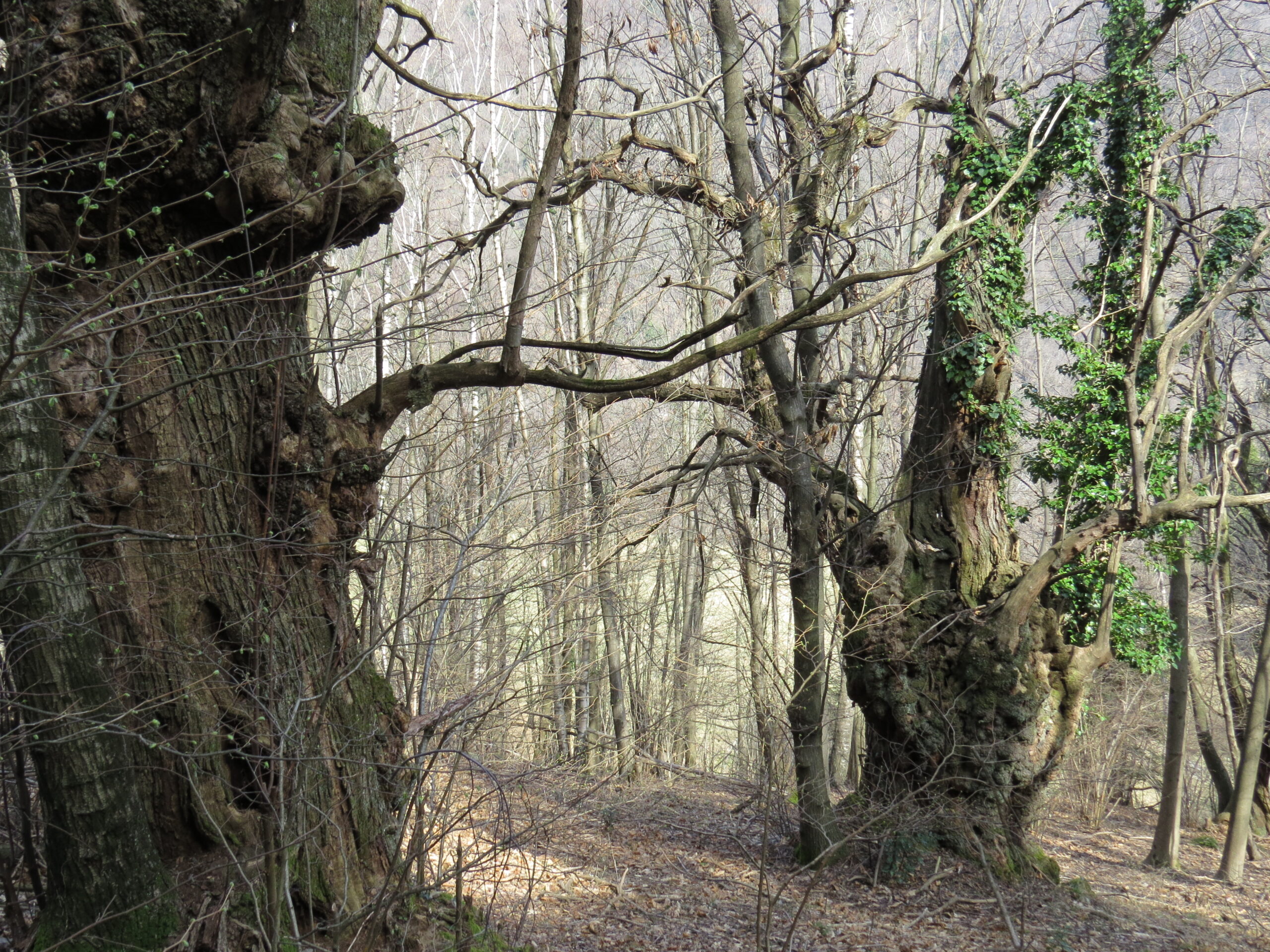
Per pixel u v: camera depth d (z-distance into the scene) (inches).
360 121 261.4
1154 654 631.2
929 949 410.9
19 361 178.2
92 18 207.9
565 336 792.9
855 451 866.8
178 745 220.4
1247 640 975.0
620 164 531.5
